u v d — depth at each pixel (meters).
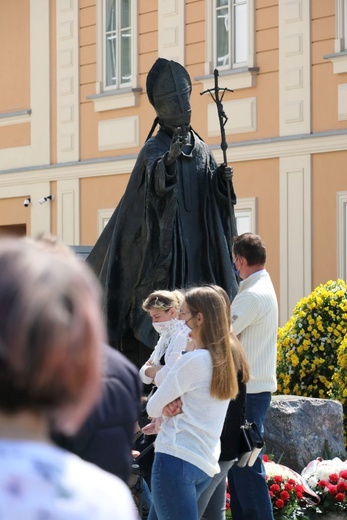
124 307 10.34
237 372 7.80
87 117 29.59
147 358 10.39
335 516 10.48
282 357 15.12
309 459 11.84
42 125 30.62
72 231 29.88
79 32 29.81
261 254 9.27
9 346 2.65
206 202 10.51
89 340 2.73
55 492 2.64
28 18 31.00
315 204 25.02
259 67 26.06
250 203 26.12
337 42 24.69
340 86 24.73
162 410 7.10
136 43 28.47
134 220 10.27
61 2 30.17
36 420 2.73
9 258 2.71
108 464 4.73
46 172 30.47
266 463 10.66
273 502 10.27
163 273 10.14
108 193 29.03
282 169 25.58
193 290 7.23
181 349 8.47
